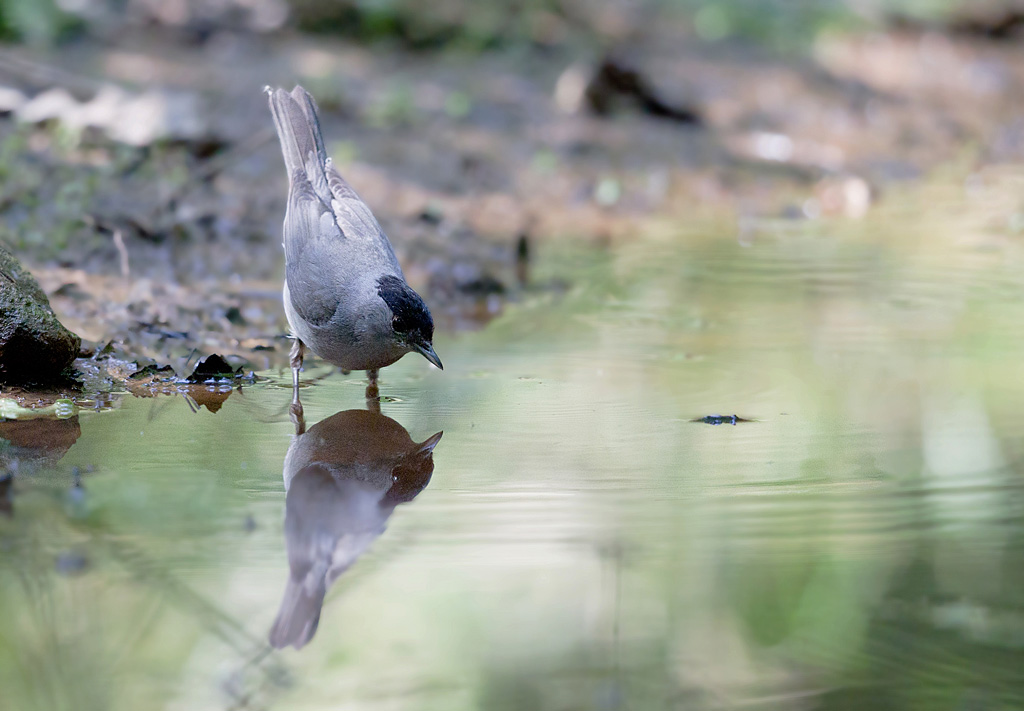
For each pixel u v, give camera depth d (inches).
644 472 354.6
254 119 767.7
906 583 291.9
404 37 1016.2
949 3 1338.6
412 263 593.0
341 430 390.9
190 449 366.3
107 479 337.4
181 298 518.3
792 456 369.7
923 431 390.9
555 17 1116.5
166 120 705.0
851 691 261.6
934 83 1159.0
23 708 249.8
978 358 475.5
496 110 901.8
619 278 604.4
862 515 324.5
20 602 272.8
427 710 250.7
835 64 1165.1
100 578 282.0
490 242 647.8
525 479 349.4
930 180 858.8
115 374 437.7
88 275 534.0
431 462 361.7
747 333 514.0
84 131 691.4
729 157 873.5
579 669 264.8
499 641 270.4
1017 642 275.1
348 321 418.6
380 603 280.5
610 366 470.0
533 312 549.6
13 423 383.9
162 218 597.3
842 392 435.5
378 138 802.2
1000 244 679.7
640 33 1149.1
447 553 301.6
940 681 264.8
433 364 446.9
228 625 271.0
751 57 1138.0
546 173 794.2
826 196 800.3
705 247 672.4
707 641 274.2
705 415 409.4
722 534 311.4
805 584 290.5
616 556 300.0
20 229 559.8
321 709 251.9
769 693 261.4
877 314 541.6
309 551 298.2
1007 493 340.5
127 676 258.1
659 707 255.4
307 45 960.9
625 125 917.8
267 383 446.3
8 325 402.0
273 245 597.9
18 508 314.2
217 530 307.6
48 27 863.7
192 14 940.6
